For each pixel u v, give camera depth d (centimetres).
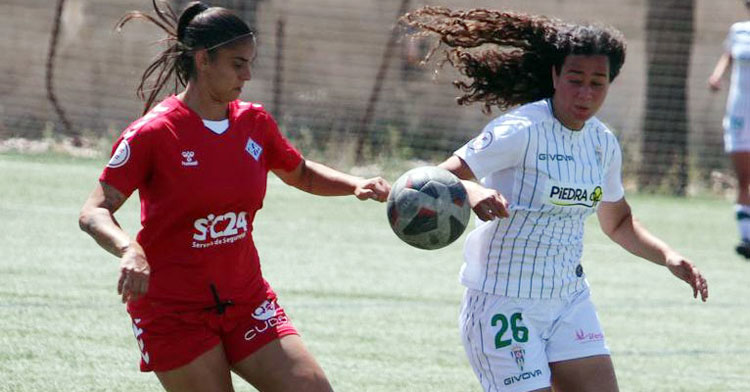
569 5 6425
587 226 4009
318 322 2309
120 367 1862
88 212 1207
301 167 1376
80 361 1884
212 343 1269
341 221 3738
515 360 1322
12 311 2208
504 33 1454
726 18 6612
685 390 1959
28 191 3853
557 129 1342
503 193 1347
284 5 6153
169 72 1311
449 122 5700
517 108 1409
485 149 1321
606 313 2609
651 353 2236
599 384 1337
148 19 1372
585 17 6425
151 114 1258
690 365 2148
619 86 6244
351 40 6094
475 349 1362
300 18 6128
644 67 6069
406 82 5856
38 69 5781
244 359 1281
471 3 6144
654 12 5422
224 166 1255
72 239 3058
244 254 1295
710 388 1978
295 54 6009
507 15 1450
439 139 5566
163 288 1262
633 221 1483
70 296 2378
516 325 1328
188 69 1269
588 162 1359
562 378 1352
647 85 5372
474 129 5688
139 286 1134
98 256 2845
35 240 3012
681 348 2292
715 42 6500
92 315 2216
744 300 2841
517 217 1337
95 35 5897
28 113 5506
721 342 2366
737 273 3231
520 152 1324
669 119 5338
